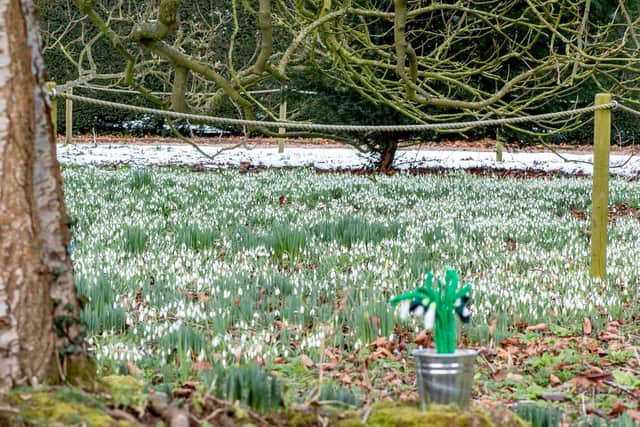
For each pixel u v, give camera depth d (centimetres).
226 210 1159
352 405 410
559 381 540
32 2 387
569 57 1434
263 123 791
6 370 371
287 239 920
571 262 902
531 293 730
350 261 870
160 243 949
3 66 374
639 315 720
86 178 1464
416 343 611
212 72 1141
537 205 1299
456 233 1034
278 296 732
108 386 400
